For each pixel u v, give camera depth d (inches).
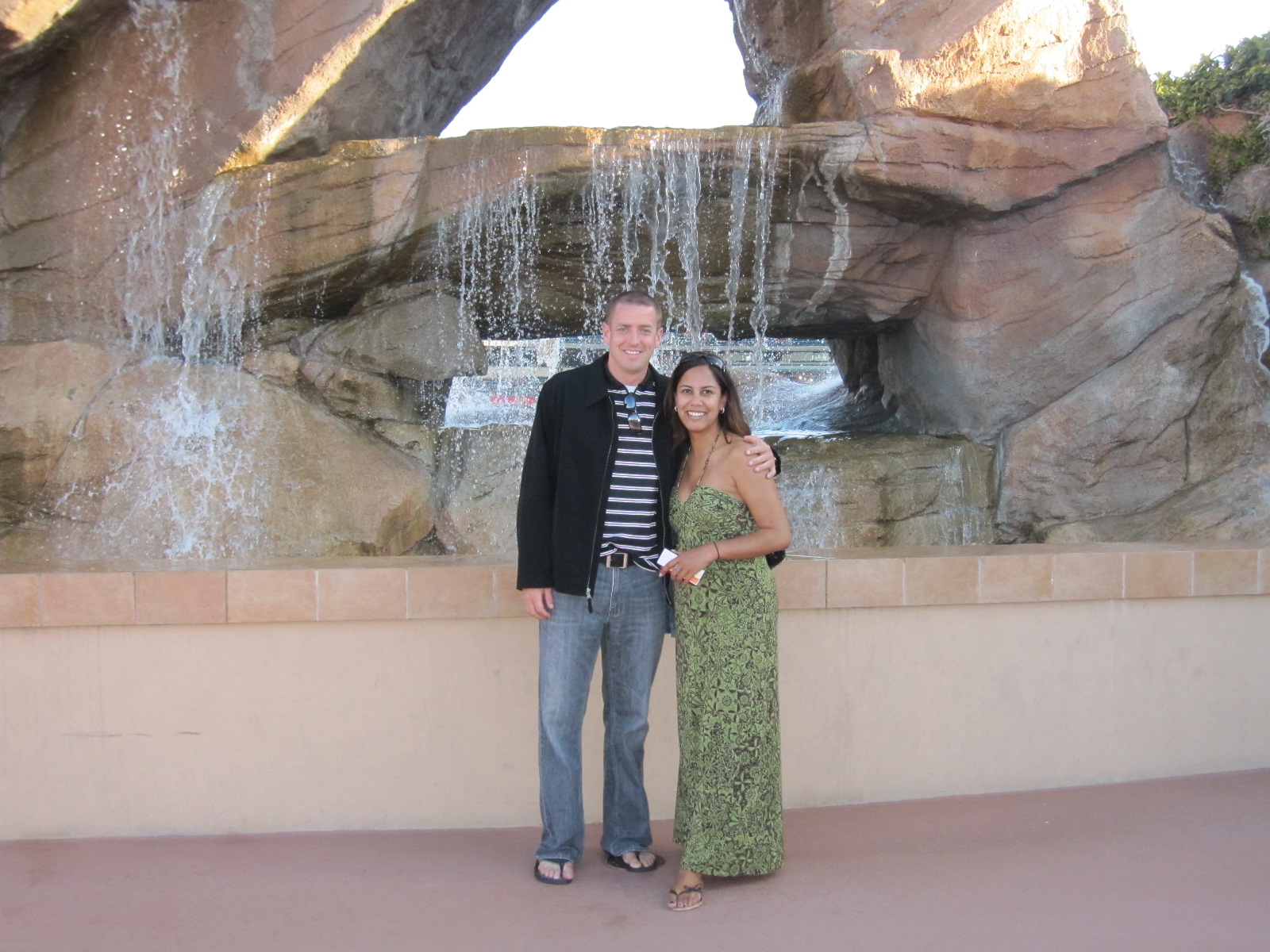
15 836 142.9
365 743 146.6
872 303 309.9
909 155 276.5
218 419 254.1
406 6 294.2
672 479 127.5
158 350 272.4
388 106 310.3
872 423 356.8
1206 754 167.0
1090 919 117.0
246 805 145.3
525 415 336.8
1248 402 291.7
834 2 291.9
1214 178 332.8
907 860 134.4
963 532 293.6
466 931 115.6
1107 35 285.1
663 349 312.2
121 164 268.8
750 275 299.0
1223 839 140.6
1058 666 160.6
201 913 120.4
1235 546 170.9
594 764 150.4
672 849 141.1
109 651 142.6
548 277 292.7
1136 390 292.0
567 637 125.7
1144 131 286.5
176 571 143.1
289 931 115.8
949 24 280.5
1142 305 295.1
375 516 250.1
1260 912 118.6
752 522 124.8
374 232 267.9
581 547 123.5
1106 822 146.9
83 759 143.0
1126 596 161.2
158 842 142.3
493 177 268.7
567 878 128.3
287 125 279.3
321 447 256.7
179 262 269.0
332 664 145.5
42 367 249.9
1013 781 160.1
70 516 242.4
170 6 270.4
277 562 158.7
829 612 153.2
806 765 153.8
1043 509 293.6
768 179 281.3
